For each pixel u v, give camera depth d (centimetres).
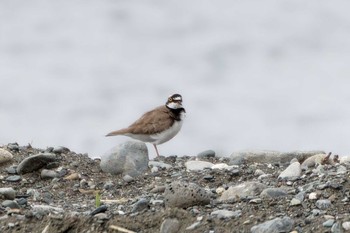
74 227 879
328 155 1148
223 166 1179
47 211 927
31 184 1108
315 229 838
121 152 1162
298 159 1209
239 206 914
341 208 891
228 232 848
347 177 966
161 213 885
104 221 881
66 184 1107
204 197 923
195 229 857
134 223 877
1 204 963
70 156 1215
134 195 1065
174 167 1191
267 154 1212
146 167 1167
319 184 953
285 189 967
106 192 1085
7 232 877
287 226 842
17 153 1212
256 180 1055
